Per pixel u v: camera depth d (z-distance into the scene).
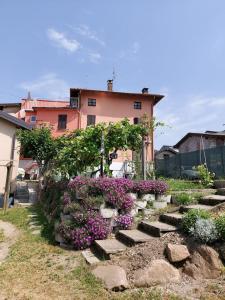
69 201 7.70
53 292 4.39
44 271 5.30
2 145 17.89
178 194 8.27
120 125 9.89
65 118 27.73
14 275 5.10
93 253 6.17
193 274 4.71
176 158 20.78
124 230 6.98
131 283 4.63
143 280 4.58
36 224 9.46
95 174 10.22
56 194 10.02
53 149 14.63
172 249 5.16
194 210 6.11
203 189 9.20
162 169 22.89
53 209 9.44
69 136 12.45
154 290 4.34
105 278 4.71
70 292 4.39
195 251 5.11
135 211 7.67
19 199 16.16
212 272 4.68
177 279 4.65
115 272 4.80
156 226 6.29
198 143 29.02
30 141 17.78
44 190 13.43
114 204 7.33
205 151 17.02
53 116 27.64
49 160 15.62
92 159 9.89
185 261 5.05
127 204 7.45
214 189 9.12
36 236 7.85
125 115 28.34
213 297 4.01
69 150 10.25
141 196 8.02
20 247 6.89
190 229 5.48
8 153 18.12
